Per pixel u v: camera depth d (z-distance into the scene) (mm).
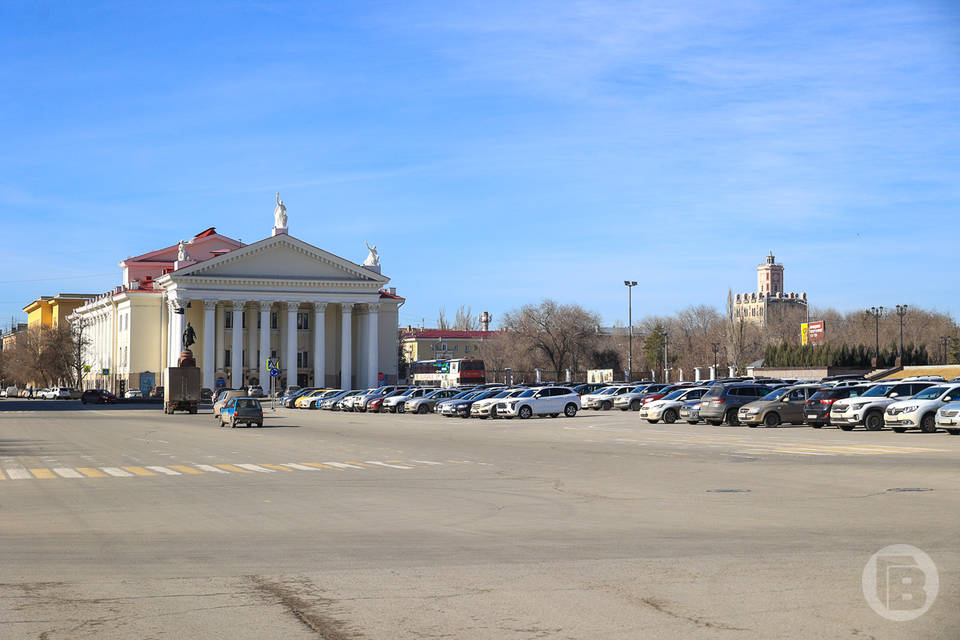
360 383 115438
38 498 19656
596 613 9133
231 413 52406
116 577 11164
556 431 44406
